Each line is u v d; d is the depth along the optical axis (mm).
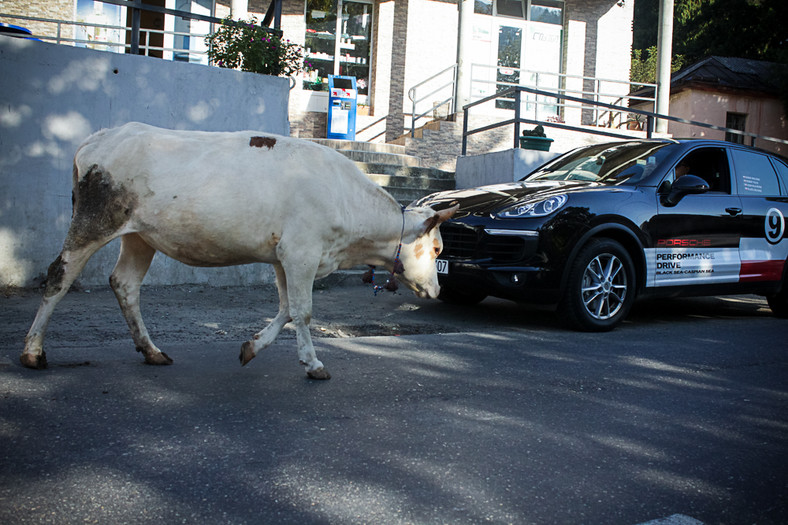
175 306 6211
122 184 3586
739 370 4676
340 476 2605
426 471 2691
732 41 24953
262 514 2271
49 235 6793
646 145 6887
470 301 7289
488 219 5738
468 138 12977
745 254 6832
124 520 2186
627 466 2855
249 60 7797
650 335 5875
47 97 6707
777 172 7418
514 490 2555
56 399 3350
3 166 6543
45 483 2428
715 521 2387
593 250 5711
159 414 3221
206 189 3541
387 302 7148
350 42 15336
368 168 10875
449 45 15656
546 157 9250
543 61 16781
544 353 4926
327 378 3959
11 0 12422
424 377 4113
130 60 7055
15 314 5508
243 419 3205
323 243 3803
